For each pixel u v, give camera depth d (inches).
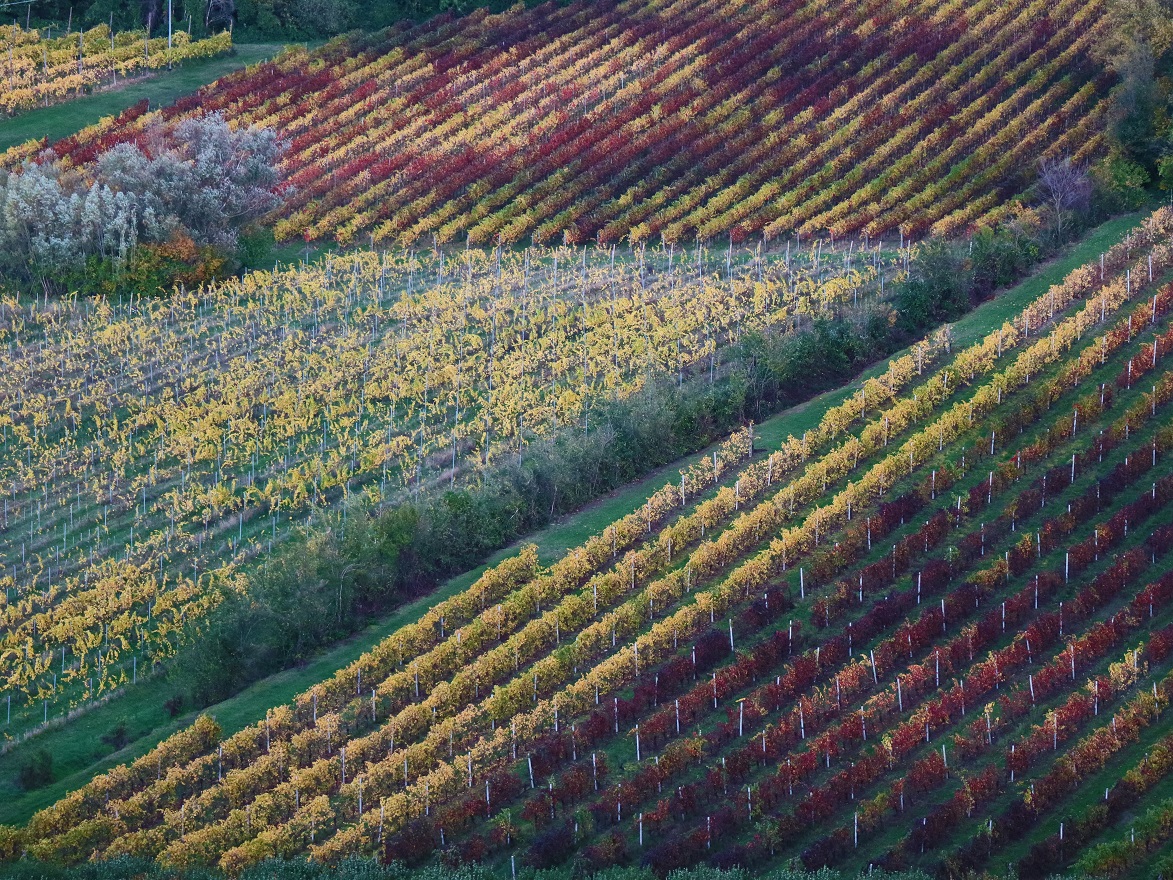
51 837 2068.2
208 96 4704.7
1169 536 2452.0
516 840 2016.5
